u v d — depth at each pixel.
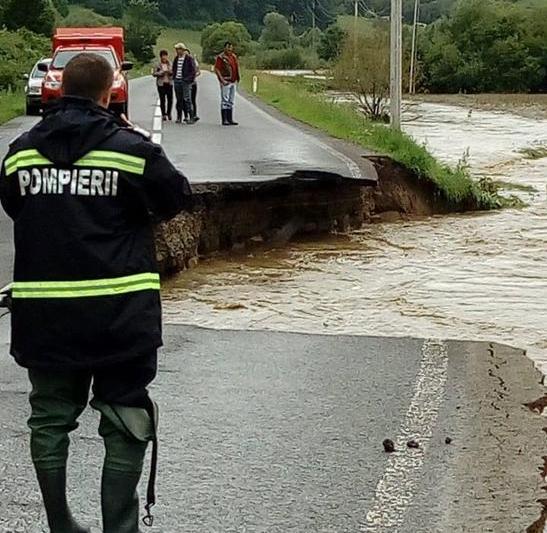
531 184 33.00
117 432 5.81
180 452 8.16
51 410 5.86
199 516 7.00
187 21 174.62
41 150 5.72
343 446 8.39
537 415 9.34
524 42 113.62
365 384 10.25
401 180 24.78
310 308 14.84
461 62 113.06
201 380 10.29
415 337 12.66
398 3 32.03
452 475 7.80
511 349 11.98
